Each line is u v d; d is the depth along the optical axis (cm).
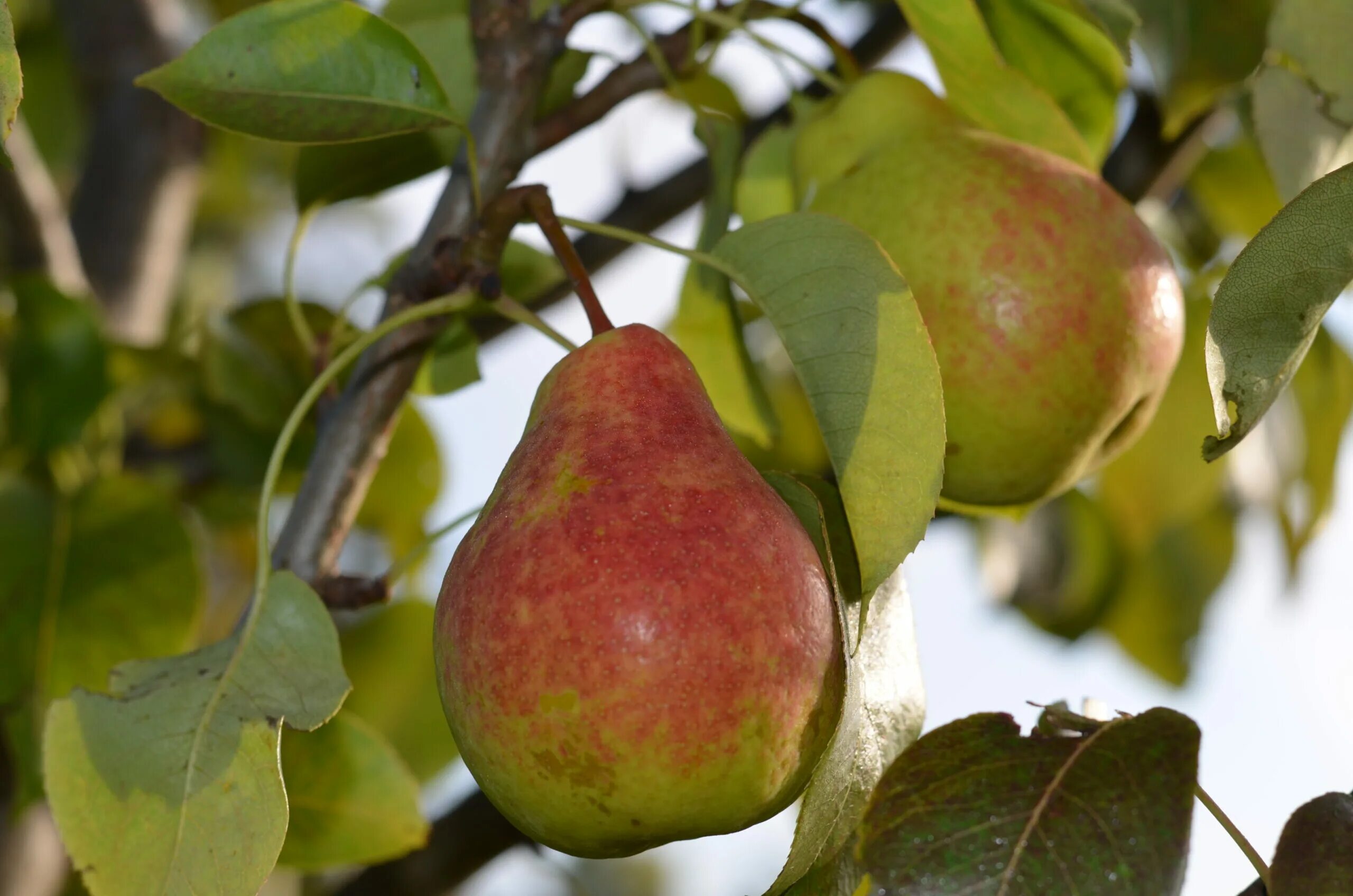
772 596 74
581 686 74
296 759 87
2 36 73
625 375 77
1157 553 111
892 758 77
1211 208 98
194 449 109
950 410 81
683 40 87
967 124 84
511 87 85
